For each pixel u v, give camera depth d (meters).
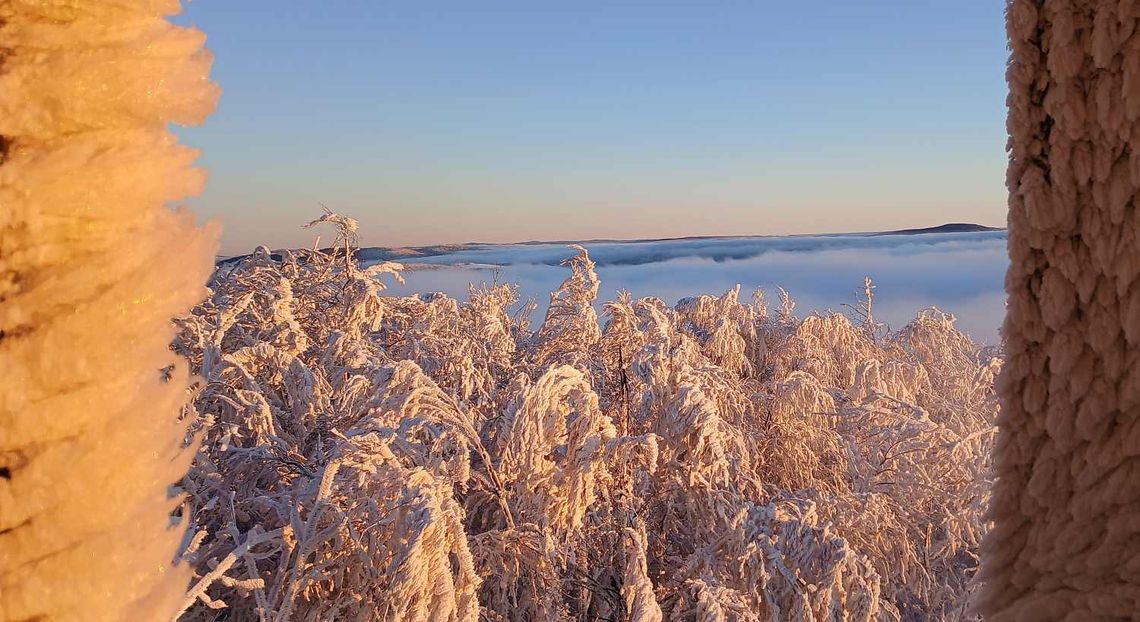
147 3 0.33
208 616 4.16
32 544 0.33
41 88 0.31
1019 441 0.71
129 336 0.33
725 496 5.64
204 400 5.18
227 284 7.92
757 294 10.89
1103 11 0.58
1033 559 0.70
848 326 10.15
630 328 7.97
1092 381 0.64
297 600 3.96
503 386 8.13
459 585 3.79
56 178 0.31
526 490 5.30
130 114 0.32
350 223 8.07
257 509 4.80
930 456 7.12
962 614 5.71
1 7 0.32
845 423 7.77
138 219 0.33
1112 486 0.64
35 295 0.32
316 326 7.70
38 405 0.32
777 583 4.94
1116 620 0.64
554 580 4.95
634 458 5.74
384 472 4.09
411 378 5.50
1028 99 0.66
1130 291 0.60
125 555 0.34
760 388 8.71
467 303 11.03
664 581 5.57
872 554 5.99
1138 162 0.58
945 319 10.40
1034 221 0.65
